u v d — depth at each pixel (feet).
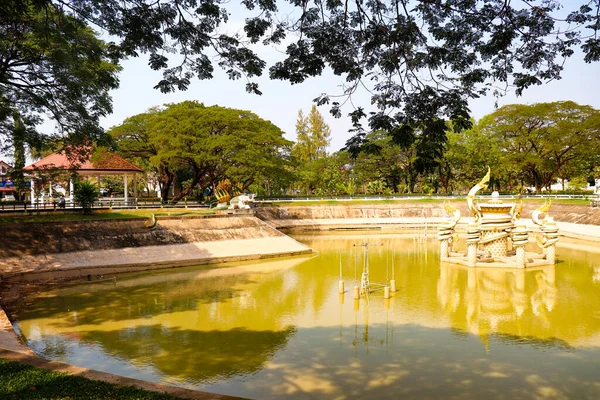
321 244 140.56
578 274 87.81
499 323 57.31
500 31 26.07
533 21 25.64
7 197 174.91
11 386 24.06
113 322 57.77
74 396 23.12
